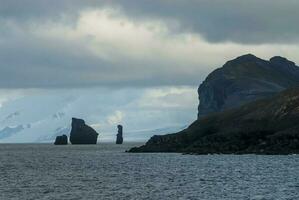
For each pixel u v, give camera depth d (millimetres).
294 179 129000
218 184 120000
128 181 130750
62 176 147875
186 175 145875
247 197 97312
